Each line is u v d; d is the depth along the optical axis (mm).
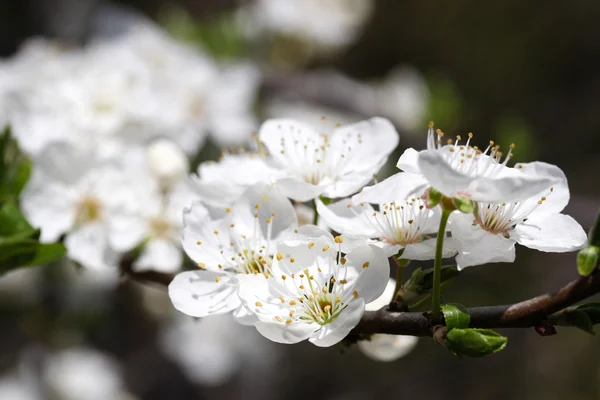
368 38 792
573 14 768
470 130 762
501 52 782
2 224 287
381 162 266
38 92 340
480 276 604
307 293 247
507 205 249
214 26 559
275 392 664
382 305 262
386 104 599
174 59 430
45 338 539
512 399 658
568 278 602
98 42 479
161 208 310
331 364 695
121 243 305
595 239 241
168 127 353
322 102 582
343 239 247
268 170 272
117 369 564
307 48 599
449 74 793
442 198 239
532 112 765
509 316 244
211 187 271
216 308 253
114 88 343
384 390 680
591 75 767
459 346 239
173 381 606
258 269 258
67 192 309
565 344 661
